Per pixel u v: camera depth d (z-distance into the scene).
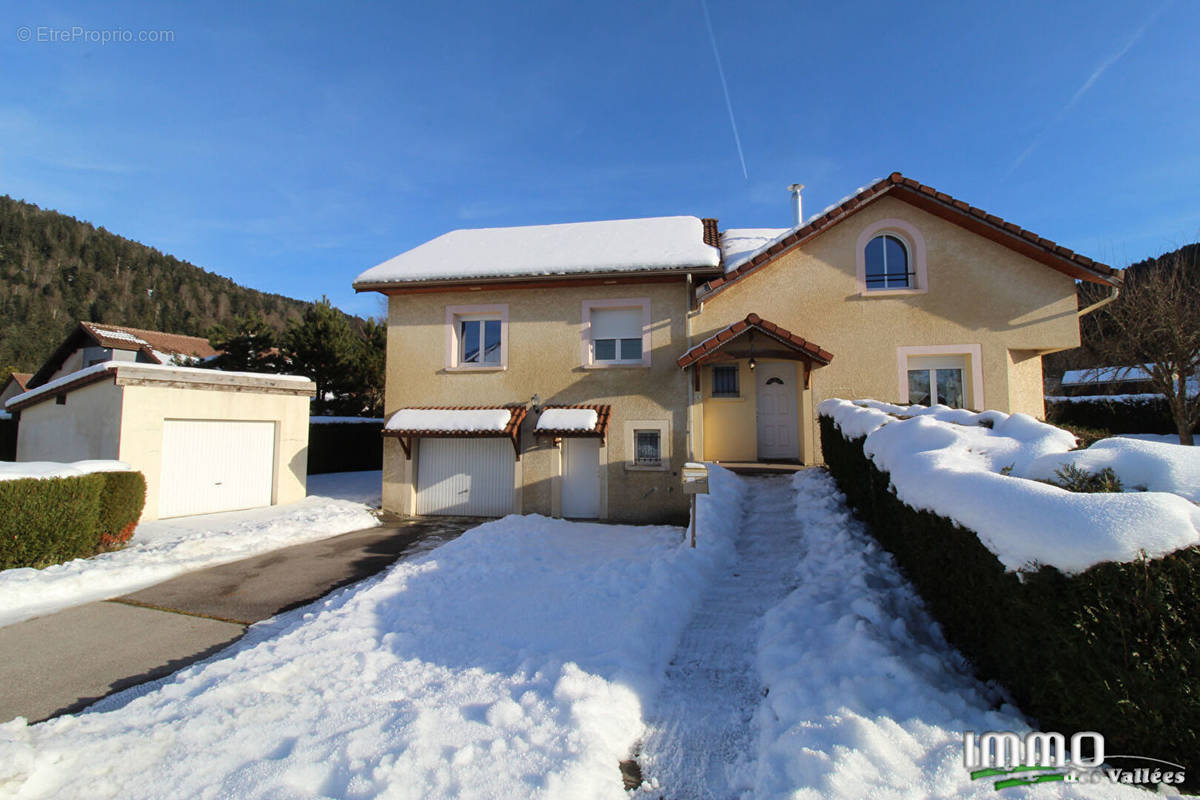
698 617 5.96
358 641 5.50
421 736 3.72
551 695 4.22
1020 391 11.67
